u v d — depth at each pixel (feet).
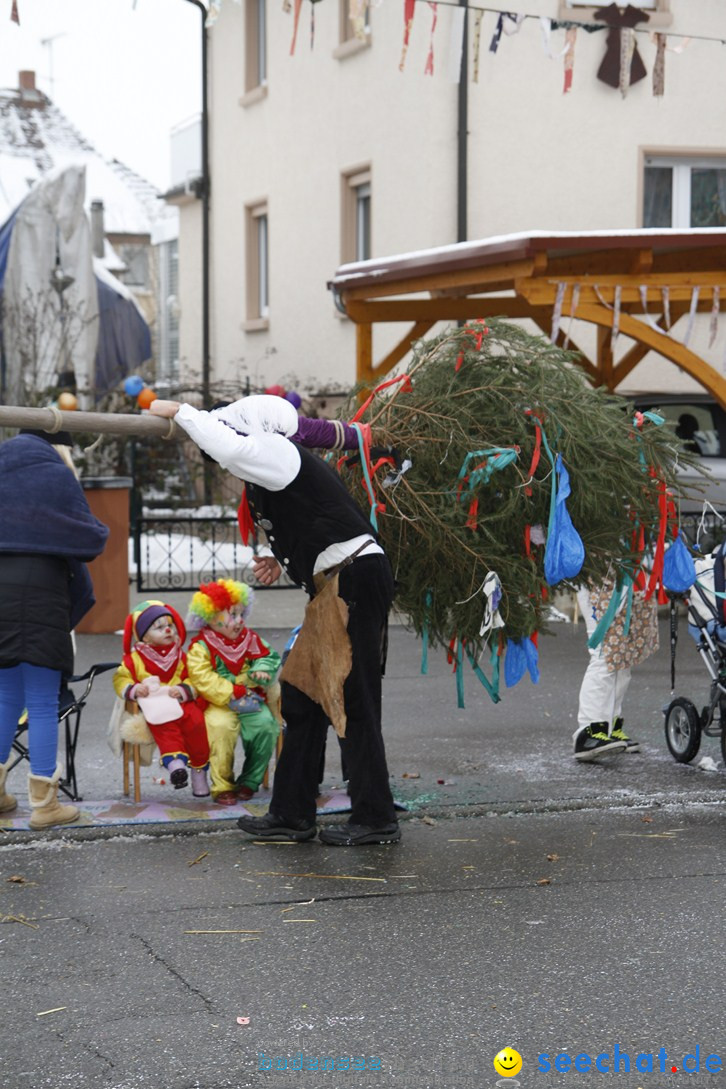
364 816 19.16
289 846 19.12
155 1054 12.42
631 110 51.88
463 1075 12.00
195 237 78.48
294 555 18.69
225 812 20.44
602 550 20.12
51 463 19.33
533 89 51.03
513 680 20.15
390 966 14.53
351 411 20.88
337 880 17.51
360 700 18.81
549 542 19.13
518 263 33.71
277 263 65.87
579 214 51.85
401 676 32.53
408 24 28.07
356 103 56.80
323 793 21.71
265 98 66.28
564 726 27.02
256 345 68.95
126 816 20.17
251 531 19.51
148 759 21.13
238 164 69.97
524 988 13.92
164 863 18.25
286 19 63.31
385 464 19.31
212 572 46.96
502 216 51.39
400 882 17.43
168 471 58.59
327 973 14.33
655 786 22.34
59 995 13.76
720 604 22.81
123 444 56.75
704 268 38.42
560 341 44.80
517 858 18.49
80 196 52.21
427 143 51.19
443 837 19.57
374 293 40.47
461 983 14.06
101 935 15.47
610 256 38.19
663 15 51.47
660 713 28.14
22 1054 12.44
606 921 15.96
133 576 47.57
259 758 21.11
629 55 31.35
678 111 52.24
